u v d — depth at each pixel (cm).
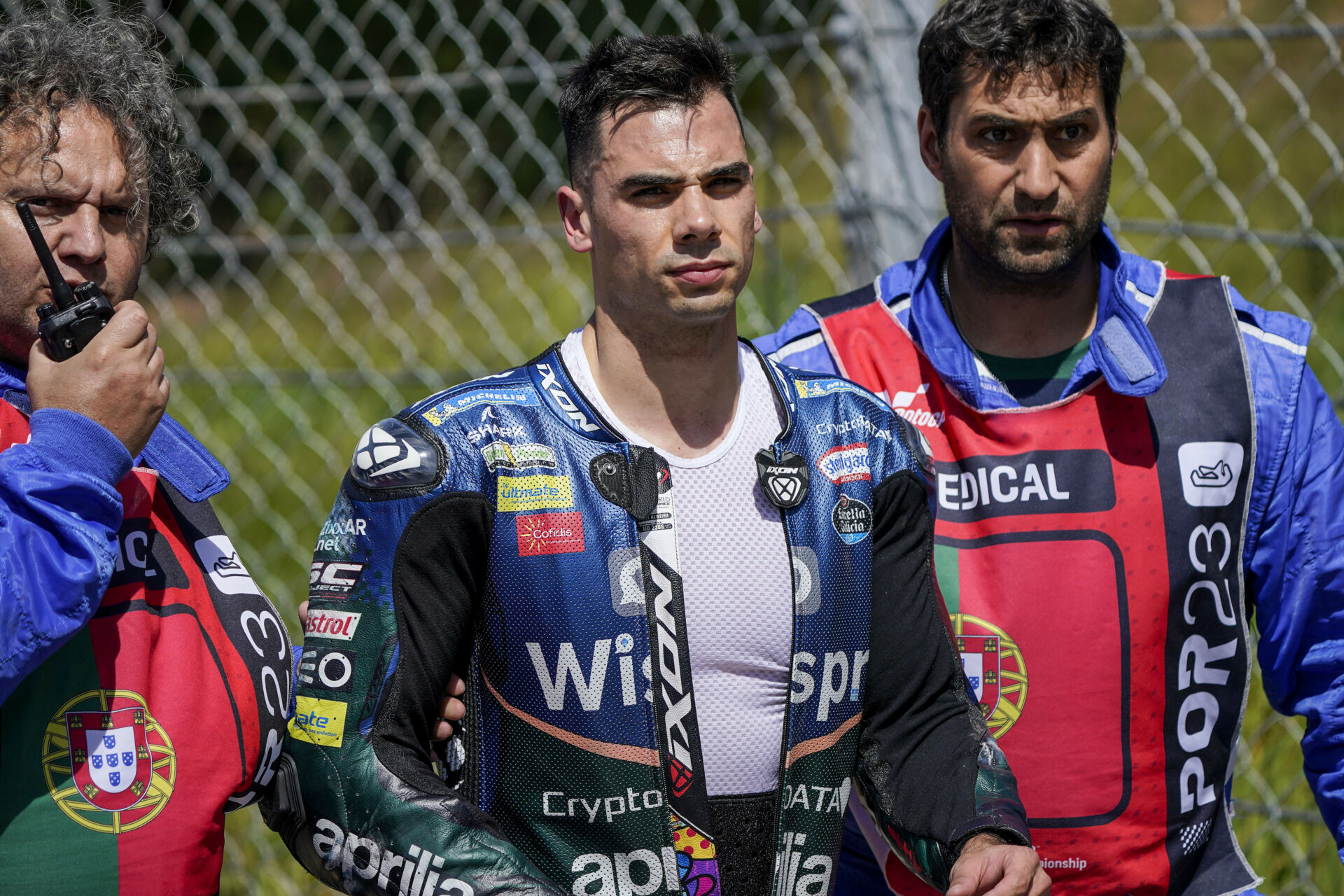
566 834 460
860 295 645
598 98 464
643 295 463
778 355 628
